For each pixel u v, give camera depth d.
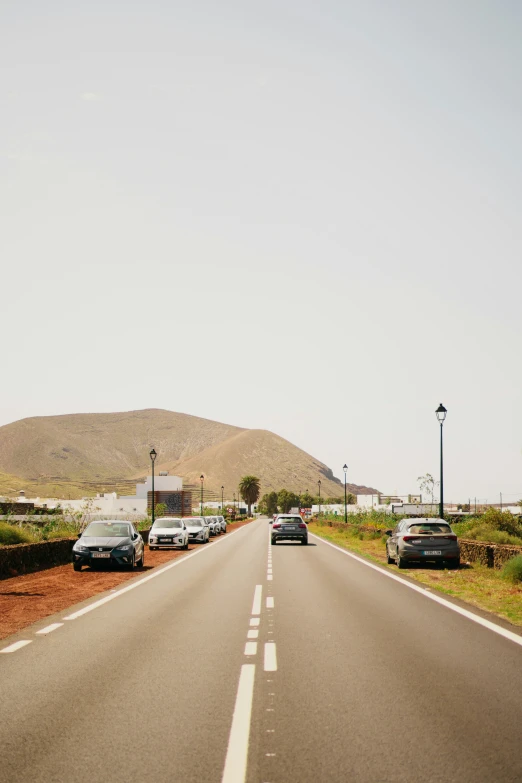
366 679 8.07
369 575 21.42
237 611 13.77
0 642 10.49
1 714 6.70
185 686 7.78
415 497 105.81
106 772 5.21
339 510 137.25
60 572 23.25
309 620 12.57
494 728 6.20
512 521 38.62
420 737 5.96
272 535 41.47
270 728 6.25
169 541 35.97
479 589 17.22
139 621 12.52
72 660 9.18
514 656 9.34
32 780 5.06
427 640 10.55
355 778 5.08
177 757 5.52
